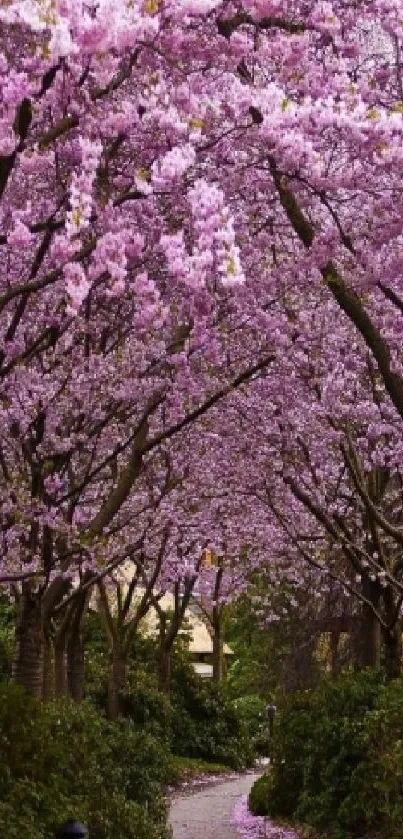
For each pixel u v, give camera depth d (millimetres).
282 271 7375
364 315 5582
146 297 5426
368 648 12836
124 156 6195
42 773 6684
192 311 6949
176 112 4949
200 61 5961
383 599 12352
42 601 9117
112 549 10422
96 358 7852
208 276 6305
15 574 7879
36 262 6508
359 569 11250
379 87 6449
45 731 6863
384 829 9547
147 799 10992
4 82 4289
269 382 9273
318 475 10641
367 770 10305
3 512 8016
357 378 9570
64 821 6461
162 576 16953
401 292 7574
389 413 9805
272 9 4891
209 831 12164
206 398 8695
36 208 6617
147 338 7879
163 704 17609
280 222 7887
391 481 13508
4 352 7016
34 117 5164
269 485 11594
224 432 10453
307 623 20109
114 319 8297
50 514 8125
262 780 13906
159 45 5062
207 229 4477
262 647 26375
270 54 5523
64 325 7496
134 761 11250
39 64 4281
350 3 5891
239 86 5148
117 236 4957
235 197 7375
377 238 6094
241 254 7422
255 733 25203
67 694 12945
